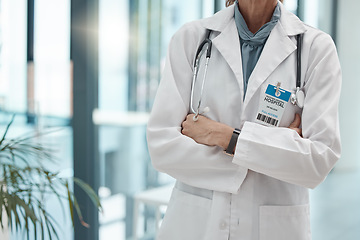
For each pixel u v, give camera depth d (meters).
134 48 2.57
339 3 2.31
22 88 2.91
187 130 1.13
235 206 1.09
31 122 2.89
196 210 1.13
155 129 1.15
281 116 1.09
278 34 1.15
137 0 2.55
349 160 2.38
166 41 2.47
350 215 2.38
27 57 2.89
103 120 2.68
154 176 2.55
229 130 1.07
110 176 2.69
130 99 2.60
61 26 2.77
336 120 1.06
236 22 1.18
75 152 2.72
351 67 2.32
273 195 1.11
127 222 2.64
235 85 1.14
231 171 1.09
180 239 1.15
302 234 1.12
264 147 1.03
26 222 1.62
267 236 1.09
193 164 1.10
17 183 1.76
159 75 2.50
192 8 2.39
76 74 2.69
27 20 2.87
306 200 1.17
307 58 1.12
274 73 1.13
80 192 2.71
